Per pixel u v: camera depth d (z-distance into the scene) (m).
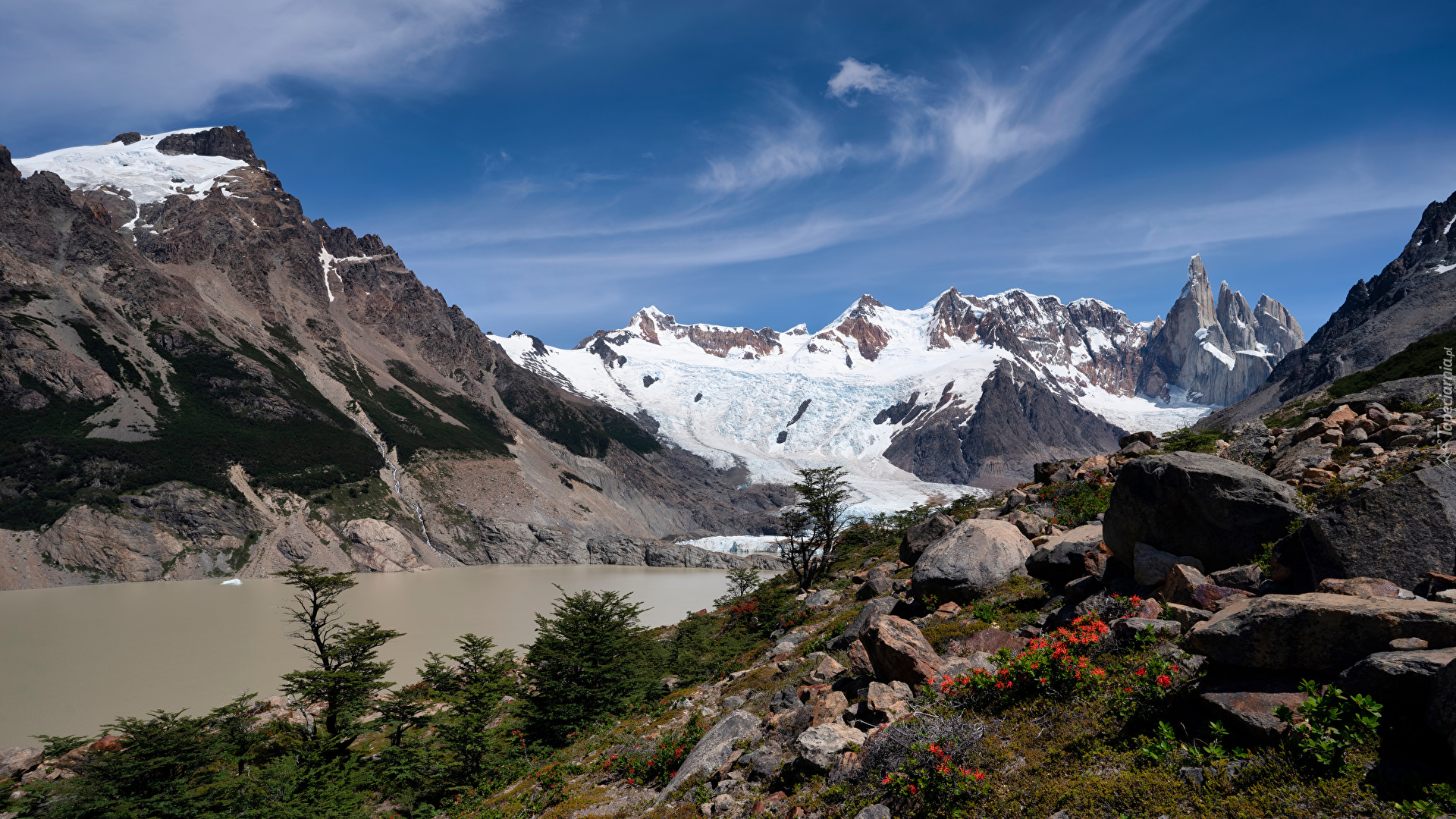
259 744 40.81
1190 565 14.08
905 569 33.25
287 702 54.44
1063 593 17.89
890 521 68.12
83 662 73.25
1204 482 14.14
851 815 11.32
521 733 36.12
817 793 12.62
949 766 10.59
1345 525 11.32
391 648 82.62
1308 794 7.75
